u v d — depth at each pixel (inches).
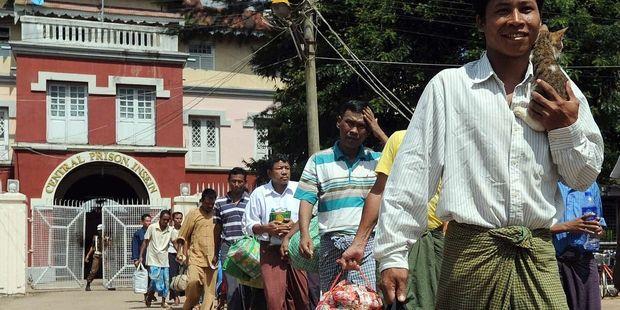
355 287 194.7
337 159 283.6
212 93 1305.4
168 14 1339.8
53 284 974.4
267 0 1095.6
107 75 1150.3
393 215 144.3
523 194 140.3
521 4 143.2
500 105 142.0
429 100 146.6
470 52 764.0
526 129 141.8
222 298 562.6
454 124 143.8
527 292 140.3
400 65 783.7
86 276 1196.5
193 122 1300.4
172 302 765.9
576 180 143.9
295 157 893.2
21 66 1112.2
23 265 864.9
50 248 978.7
